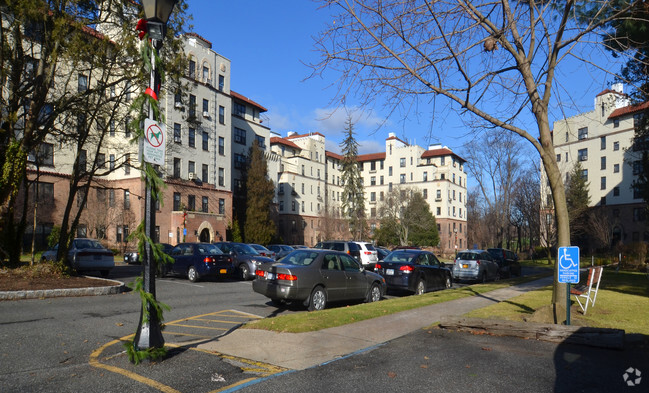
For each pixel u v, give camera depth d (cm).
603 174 5706
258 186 5059
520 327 758
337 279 1200
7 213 1501
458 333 802
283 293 1088
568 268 783
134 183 3859
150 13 612
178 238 3981
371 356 648
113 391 493
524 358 630
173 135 4003
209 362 611
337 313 992
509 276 2541
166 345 706
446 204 7806
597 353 655
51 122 1595
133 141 634
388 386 516
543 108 912
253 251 2109
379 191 8456
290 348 698
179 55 1714
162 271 1908
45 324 869
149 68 636
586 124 5938
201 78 4406
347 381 534
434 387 512
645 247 3291
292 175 6869
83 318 946
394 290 1705
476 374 559
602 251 5069
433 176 7969
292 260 1199
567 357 634
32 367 583
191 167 4234
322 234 6788
